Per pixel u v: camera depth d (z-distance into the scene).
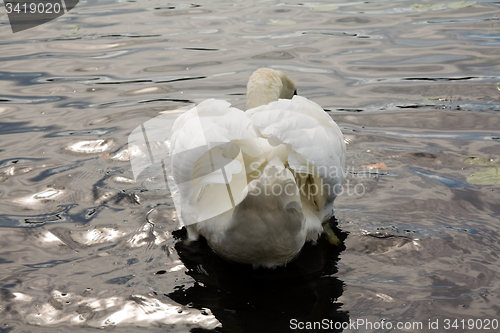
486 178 5.99
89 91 9.09
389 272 4.50
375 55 10.43
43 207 5.70
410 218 5.33
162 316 3.99
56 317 3.98
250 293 4.29
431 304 4.02
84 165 6.63
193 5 14.84
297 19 13.08
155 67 10.15
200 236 5.18
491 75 9.16
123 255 4.86
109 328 3.86
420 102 8.29
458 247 4.79
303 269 4.64
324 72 9.66
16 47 11.58
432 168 6.35
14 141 7.32
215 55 10.69
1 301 4.17
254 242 4.42
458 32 11.56
